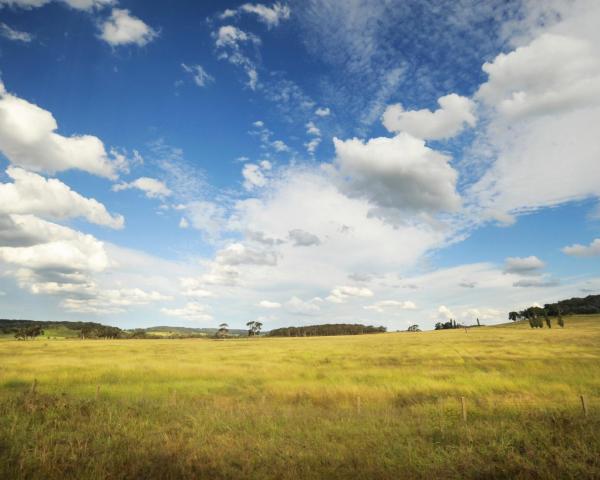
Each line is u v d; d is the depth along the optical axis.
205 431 11.92
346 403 20.16
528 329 124.88
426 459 9.16
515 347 57.09
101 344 90.69
